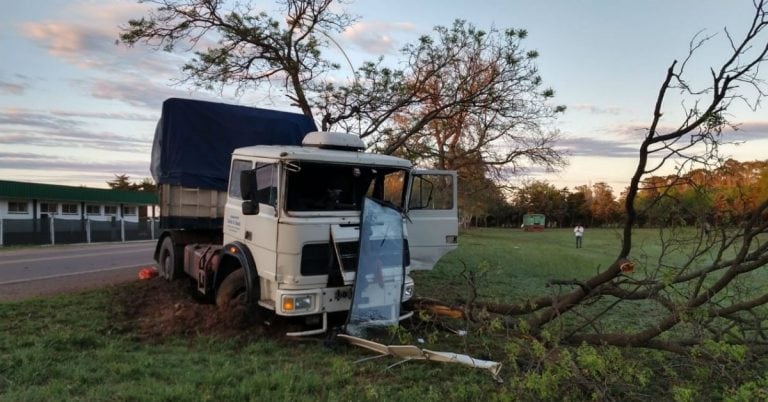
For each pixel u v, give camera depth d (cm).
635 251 800
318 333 662
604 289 595
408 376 551
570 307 620
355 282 659
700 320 518
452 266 1549
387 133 1320
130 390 477
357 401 481
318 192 689
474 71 1253
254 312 718
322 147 740
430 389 501
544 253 2262
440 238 802
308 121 1031
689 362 534
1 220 2720
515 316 719
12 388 482
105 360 575
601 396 445
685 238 535
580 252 2520
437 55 1246
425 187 794
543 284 1360
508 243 3097
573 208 7131
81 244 2942
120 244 2927
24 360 549
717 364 482
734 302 605
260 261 695
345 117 1320
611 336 577
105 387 486
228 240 804
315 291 654
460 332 680
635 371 464
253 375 531
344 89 1282
